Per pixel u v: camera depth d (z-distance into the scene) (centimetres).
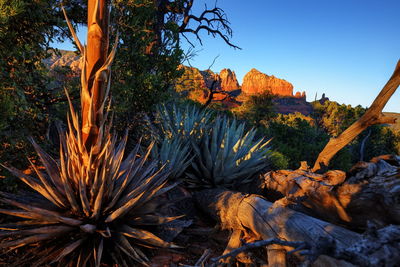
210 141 615
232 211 377
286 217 296
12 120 404
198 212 470
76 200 302
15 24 409
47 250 274
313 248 159
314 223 273
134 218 321
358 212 274
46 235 265
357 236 237
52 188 302
